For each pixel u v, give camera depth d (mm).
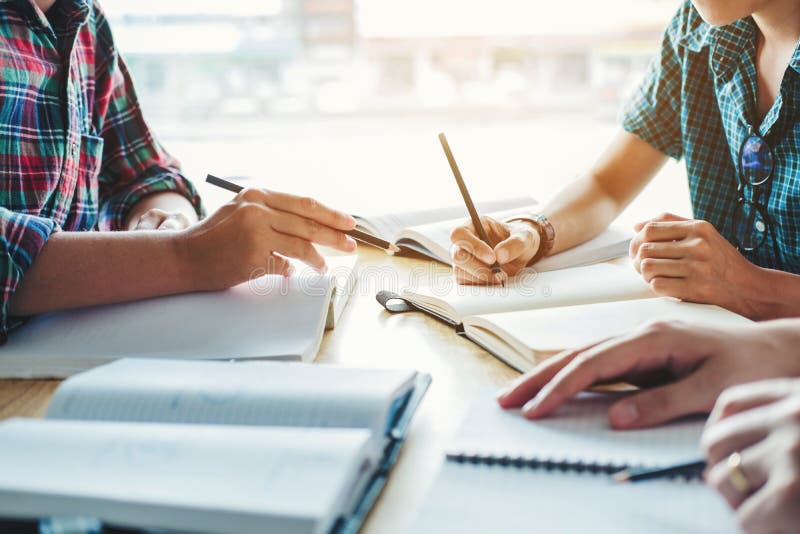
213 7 3199
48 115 1088
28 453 435
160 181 1326
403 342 795
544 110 3572
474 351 765
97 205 1267
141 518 383
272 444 441
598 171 1313
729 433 413
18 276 797
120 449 439
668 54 1290
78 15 1112
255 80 3352
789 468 372
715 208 1280
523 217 1146
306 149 2746
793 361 546
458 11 3514
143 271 856
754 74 1137
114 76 1317
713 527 411
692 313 789
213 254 861
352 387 535
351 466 423
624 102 1368
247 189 904
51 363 722
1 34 1021
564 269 1039
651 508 432
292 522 369
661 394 538
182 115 3256
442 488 461
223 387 538
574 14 3410
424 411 620
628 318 766
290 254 872
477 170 2193
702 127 1260
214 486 397
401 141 2945
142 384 548
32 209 1056
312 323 778
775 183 1093
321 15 3412
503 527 418
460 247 954
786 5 1055
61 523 377
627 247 1177
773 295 873
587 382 550
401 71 3555
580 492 452
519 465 484
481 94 3557
